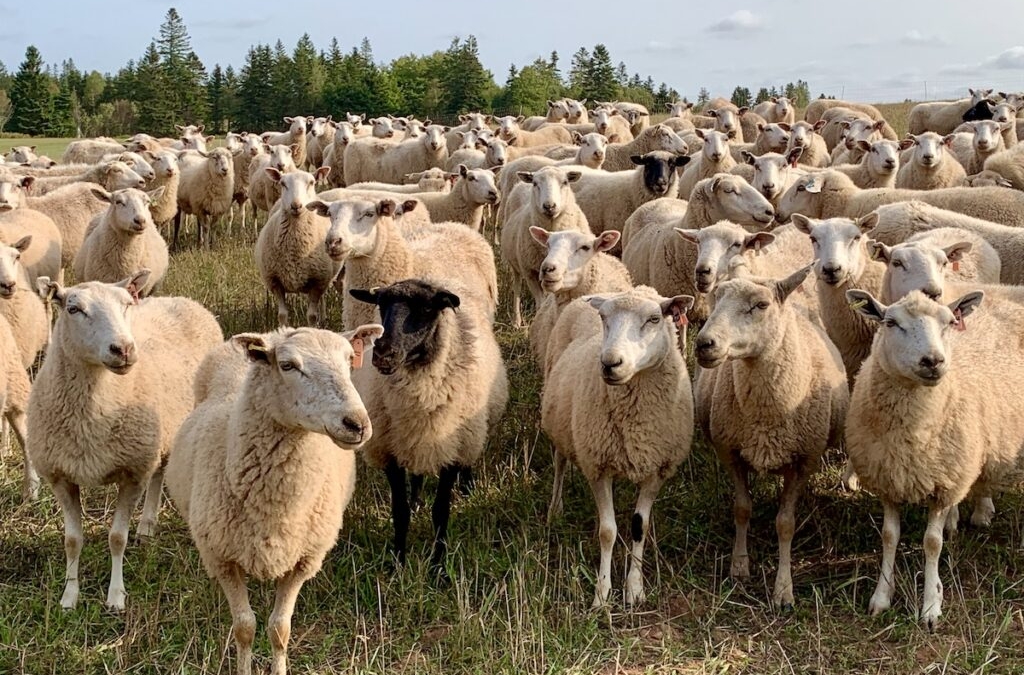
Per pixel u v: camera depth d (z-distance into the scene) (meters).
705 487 5.27
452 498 5.34
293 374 4.05
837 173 7.08
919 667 4.36
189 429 4.47
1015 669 4.33
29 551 4.96
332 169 14.58
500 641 4.46
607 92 42.97
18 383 5.25
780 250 6.07
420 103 45.41
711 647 4.46
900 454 4.54
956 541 4.89
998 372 4.73
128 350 4.54
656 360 4.66
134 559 4.88
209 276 8.77
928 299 4.49
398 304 4.76
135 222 6.73
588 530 5.10
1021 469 4.75
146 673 4.36
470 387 4.94
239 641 4.26
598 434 4.75
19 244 5.79
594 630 4.51
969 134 10.51
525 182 8.09
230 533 4.18
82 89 67.38
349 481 4.49
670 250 6.44
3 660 4.37
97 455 4.65
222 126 49.91
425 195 8.51
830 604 4.64
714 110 14.66
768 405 4.70
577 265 5.67
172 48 51.06
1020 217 6.53
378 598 4.63
